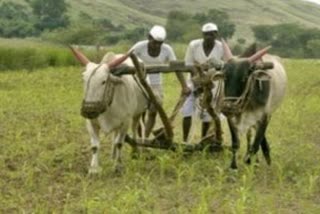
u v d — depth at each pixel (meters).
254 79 8.55
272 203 7.57
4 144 10.61
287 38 71.88
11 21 71.81
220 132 9.36
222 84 8.82
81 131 12.33
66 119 13.70
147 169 9.06
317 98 19.41
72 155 9.89
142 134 10.29
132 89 8.74
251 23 138.12
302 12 179.88
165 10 136.25
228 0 156.12
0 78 22.33
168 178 8.64
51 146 10.67
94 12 110.38
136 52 9.48
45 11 82.69
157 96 9.71
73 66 28.80
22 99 16.69
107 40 58.25
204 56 9.71
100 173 8.55
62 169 9.03
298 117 14.85
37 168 8.85
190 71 9.02
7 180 8.37
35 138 11.34
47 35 51.47
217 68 8.98
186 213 7.14
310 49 68.00
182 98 9.51
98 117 8.45
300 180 8.50
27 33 69.88
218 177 8.38
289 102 17.84
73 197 7.64
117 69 8.41
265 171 9.19
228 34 76.50
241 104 8.42
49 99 16.89
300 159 10.14
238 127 8.84
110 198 7.56
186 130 10.02
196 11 139.25
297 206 7.59
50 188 7.97
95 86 8.06
